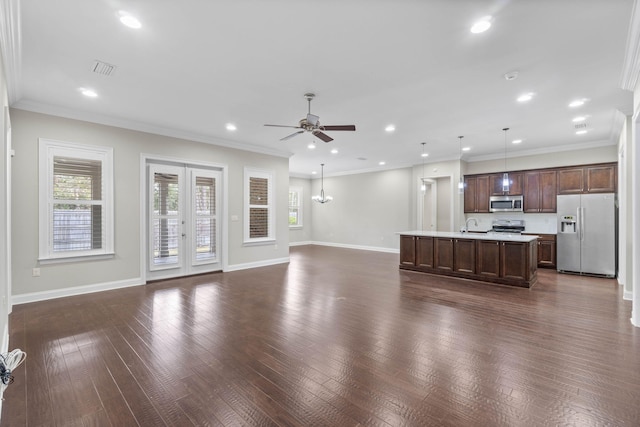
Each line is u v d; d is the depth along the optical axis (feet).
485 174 25.73
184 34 8.61
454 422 6.02
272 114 15.46
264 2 7.25
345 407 6.51
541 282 17.89
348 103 13.89
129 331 10.64
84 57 9.87
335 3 7.27
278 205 24.57
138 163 17.08
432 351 9.05
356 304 13.66
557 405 6.53
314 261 25.72
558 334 10.24
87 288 15.38
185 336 10.21
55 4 7.28
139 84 11.89
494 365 8.21
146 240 17.58
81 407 6.59
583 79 11.43
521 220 24.63
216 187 20.71
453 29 8.34
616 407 6.46
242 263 22.09
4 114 9.02
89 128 15.40
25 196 13.69
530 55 9.71
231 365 8.30
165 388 7.26
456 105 14.14
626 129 14.52
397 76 11.19
